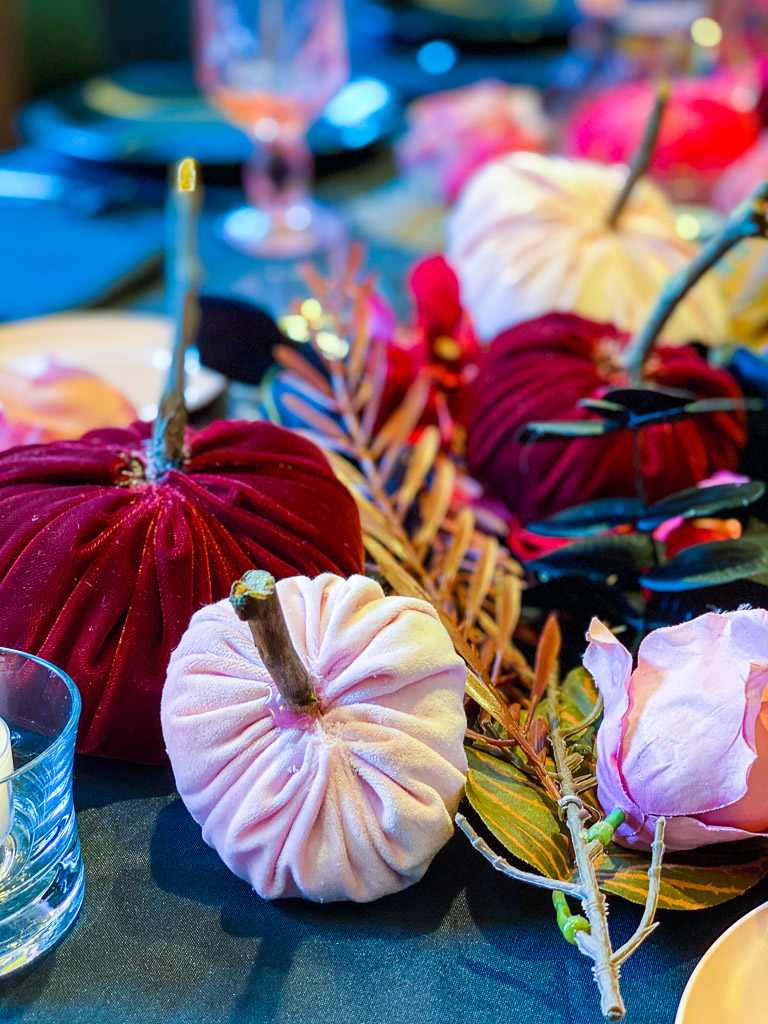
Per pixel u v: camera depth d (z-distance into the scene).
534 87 1.62
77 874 0.42
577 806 0.41
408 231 1.14
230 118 1.15
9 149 1.60
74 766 0.47
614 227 0.75
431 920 0.42
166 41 1.80
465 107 1.21
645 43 1.45
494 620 0.53
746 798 0.40
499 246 0.76
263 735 0.41
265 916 0.42
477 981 0.40
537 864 0.41
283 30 1.05
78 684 0.45
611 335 0.63
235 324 0.66
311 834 0.40
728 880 0.41
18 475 0.49
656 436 0.57
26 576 0.46
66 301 0.93
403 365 0.63
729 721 0.39
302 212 1.14
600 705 0.46
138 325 0.81
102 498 0.47
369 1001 0.39
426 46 1.82
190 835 0.45
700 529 0.55
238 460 0.50
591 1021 0.39
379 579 0.53
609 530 0.54
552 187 0.77
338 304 0.68
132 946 0.41
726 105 1.12
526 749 0.44
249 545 0.47
